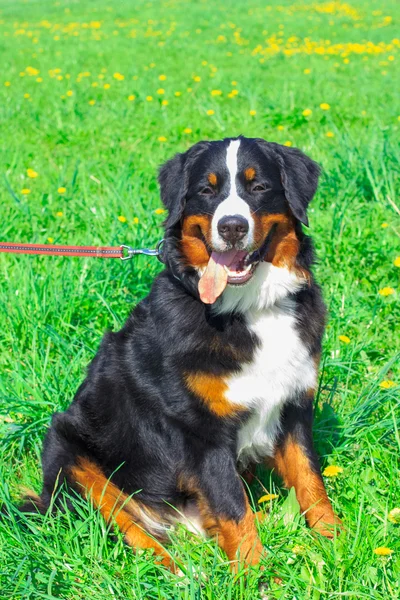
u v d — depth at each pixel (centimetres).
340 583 306
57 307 537
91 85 1318
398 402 424
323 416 430
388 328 534
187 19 2308
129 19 2434
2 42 1984
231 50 1731
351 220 658
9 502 356
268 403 366
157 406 370
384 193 706
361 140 843
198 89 1259
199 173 374
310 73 1372
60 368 490
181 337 358
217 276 357
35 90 1311
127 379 383
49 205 738
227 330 358
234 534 354
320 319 383
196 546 351
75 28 2259
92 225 677
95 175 837
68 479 372
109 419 390
